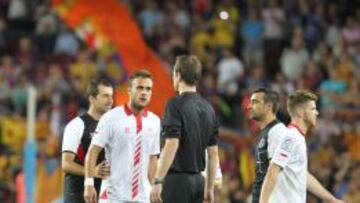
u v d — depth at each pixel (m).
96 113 31.34
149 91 29.23
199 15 68.00
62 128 52.59
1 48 65.81
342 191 48.09
